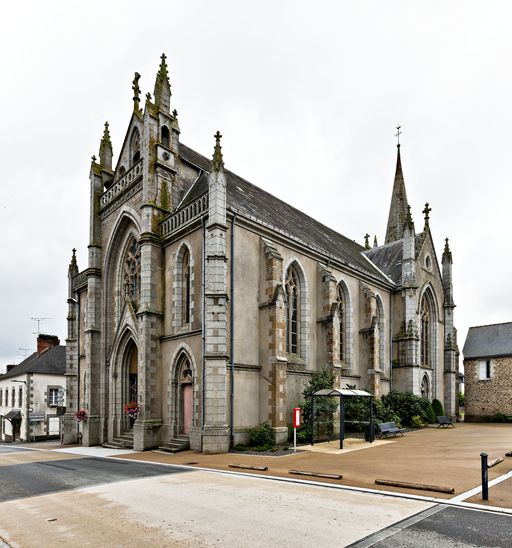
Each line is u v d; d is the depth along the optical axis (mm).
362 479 11664
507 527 7531
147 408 20469
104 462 16547
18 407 44031
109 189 27359
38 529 8039
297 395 22781
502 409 37219
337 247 33156
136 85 26688
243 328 19984
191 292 19969
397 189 46531
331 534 7297
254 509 8867
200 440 17953
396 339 33469
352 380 27750
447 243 41000
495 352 38219
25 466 15906
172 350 20609
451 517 8117
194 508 9055
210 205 18984
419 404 30547
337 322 24906
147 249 21828
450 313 39531
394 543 6828
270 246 21266
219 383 17828
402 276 34594
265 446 18141
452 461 14328
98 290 27203
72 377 30422
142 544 7090
